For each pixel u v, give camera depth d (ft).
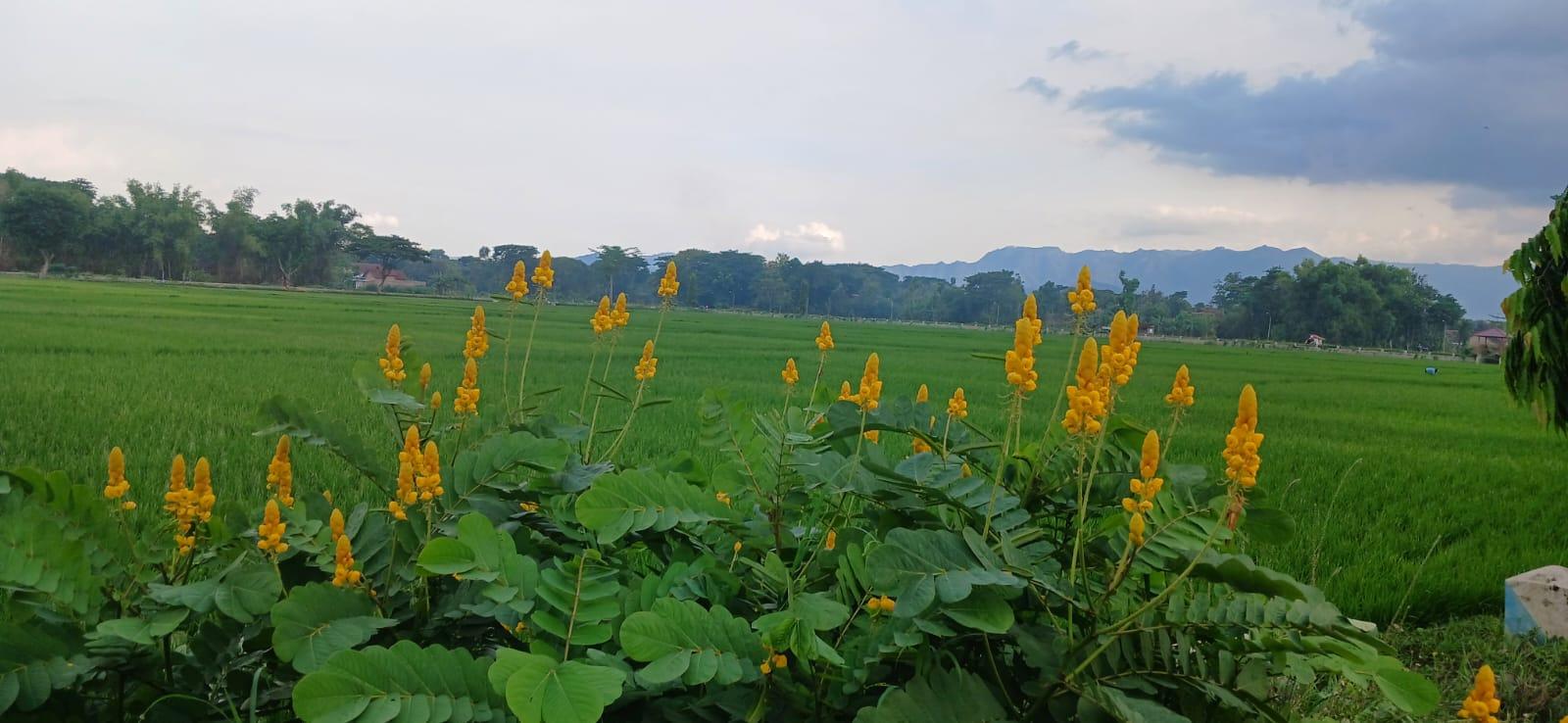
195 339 86.74
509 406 10.02
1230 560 5.62
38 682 5.74
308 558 7.39
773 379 73.61
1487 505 32.42
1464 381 147.13
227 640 6.68
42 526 6.00
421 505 7.48
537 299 10.09
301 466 26.23
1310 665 8.04
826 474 7.98
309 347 82.94
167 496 6.90
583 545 8.19
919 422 8.95
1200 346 330.13
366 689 5.29
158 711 6.18
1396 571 21.20
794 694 6.36
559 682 5.37
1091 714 5.98
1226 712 6.55
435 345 94.94
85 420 35.37
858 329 276.62
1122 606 7.32
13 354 63.77
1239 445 5.91
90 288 208.64
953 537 6.33
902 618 6.31
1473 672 15.26
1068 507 8.06
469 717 5.45
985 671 7.03
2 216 305.73
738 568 8.03
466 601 7.04
